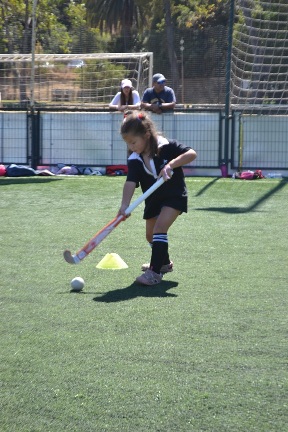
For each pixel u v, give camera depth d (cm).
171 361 684
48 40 5734
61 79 4500
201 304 883
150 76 3897
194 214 1667
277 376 649
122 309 859
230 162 2577
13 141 2703
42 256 1191
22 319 824
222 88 5572
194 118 2566
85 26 7225
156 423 562
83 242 1316
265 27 3148
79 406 591
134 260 1155
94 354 704
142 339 748
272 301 898
